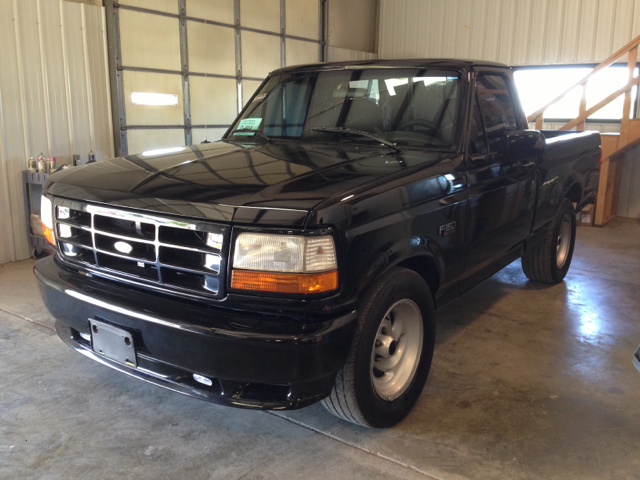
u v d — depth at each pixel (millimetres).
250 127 3201
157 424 2418
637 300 4219
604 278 4824
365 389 2139
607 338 3457
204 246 1892
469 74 2803
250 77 9164
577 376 2926
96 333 2184
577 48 8891
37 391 2689
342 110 2979
